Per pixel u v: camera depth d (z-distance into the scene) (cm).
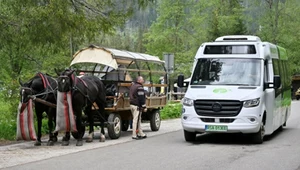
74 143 1552
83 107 1528
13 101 1858
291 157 1227
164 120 2508
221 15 5494
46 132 1791
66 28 1680
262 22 5831
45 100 1469
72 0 1747
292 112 3189
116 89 1677
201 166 1099
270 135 1769
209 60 1598
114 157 1239
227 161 1166
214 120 1452
